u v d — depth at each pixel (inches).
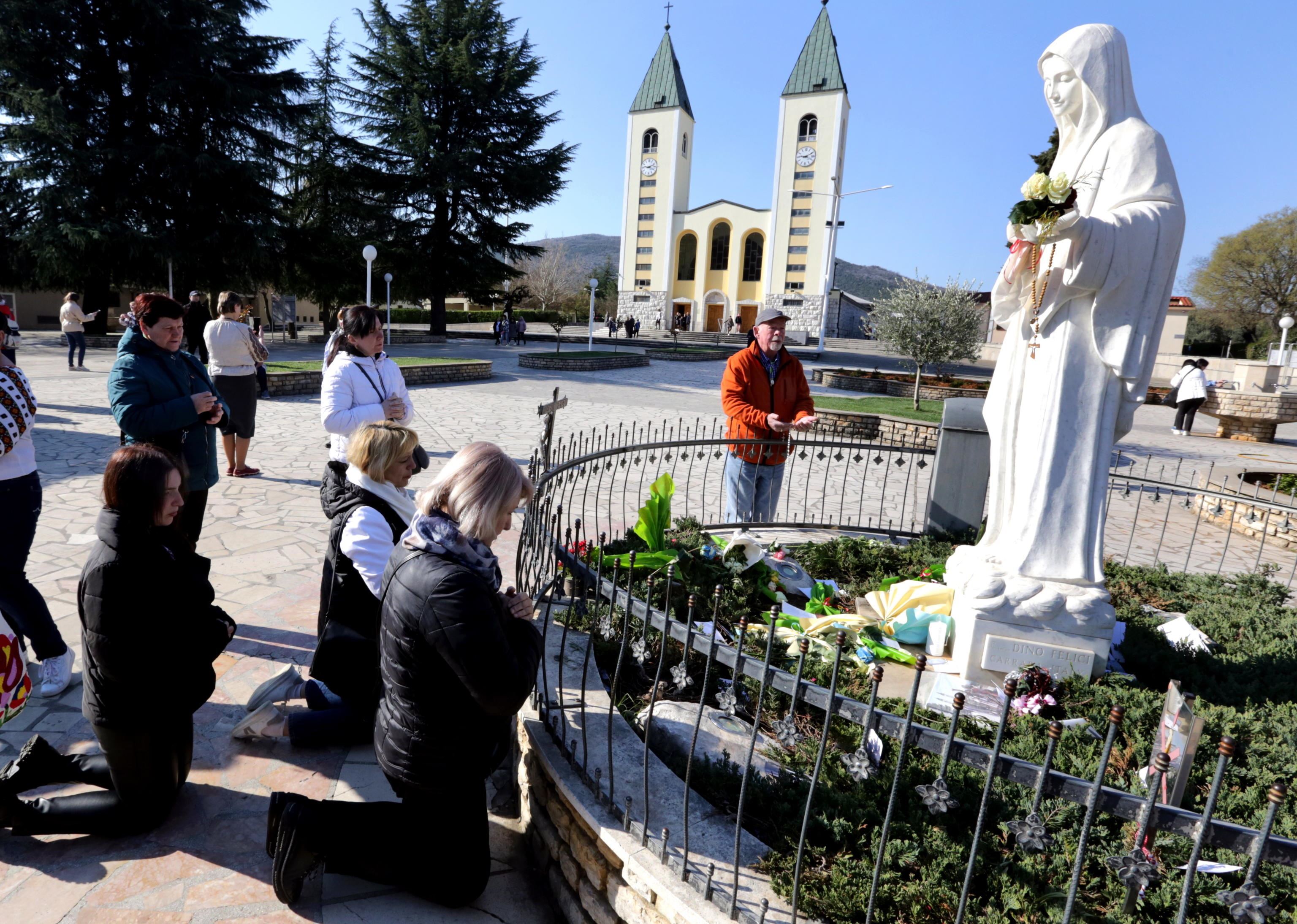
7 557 134.9
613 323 2039.9
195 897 98.0
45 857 103.2
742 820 93.2
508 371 895.1
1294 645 171.8
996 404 150.9
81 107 1023.0
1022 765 67.9
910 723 71.9
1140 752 116.6
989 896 88.8
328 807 92.5
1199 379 698.2
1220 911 87.9
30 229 995.3
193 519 172.4
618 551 184.9
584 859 98.0
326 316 1414.9
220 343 291.4
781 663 144.5
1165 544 321.7
